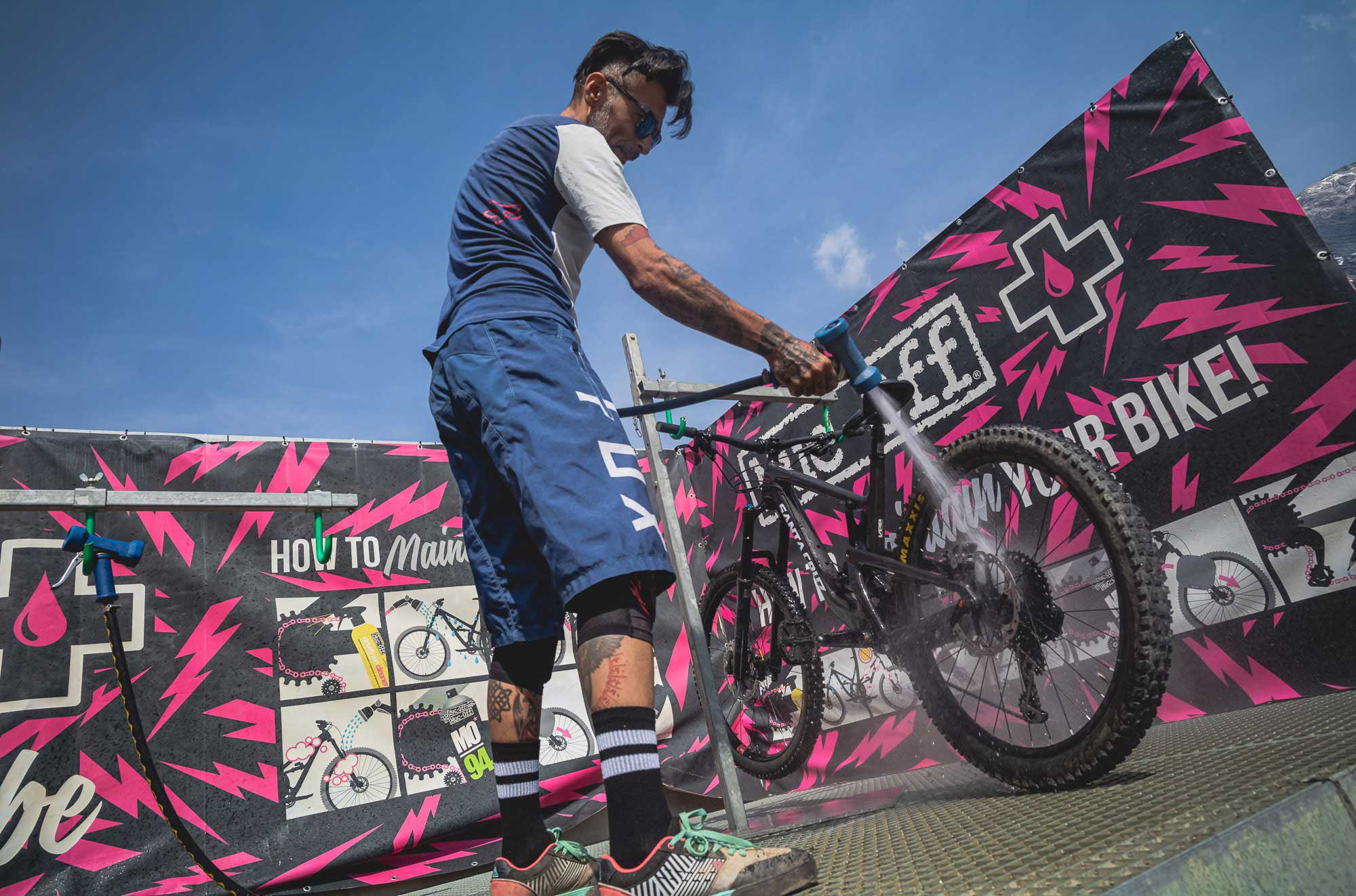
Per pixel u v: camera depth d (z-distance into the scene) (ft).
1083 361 8.52
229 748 9.57
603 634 3.38
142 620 9.63
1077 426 8.53
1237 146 7.53
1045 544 8.02
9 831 8.42
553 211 4.20
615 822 3.20
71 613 9.37
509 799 4.06
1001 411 9.20
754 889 2.96
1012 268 9.26
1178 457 7.75
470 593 11.53
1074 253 8.71
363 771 10.08
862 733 10.33
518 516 4.08
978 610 5.17
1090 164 8.64
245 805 9.41
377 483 11.50
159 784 4.27
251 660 10.04
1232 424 7.40
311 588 10.65
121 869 8.65
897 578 5.94
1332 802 2.75
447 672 10.98
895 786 7.08
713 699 6.68
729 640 11.71
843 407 10.95
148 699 9.39
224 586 10.19
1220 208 7.61
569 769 10.96
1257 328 7.29
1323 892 2.46
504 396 3.65
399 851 9.77
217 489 10.66
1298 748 3.91
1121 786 4.05
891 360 10.43
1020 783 4.78
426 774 10.34
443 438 4.26
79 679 9.20
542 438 3.50
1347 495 6.70
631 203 4.02
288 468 11.13
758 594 8.87
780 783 11.14
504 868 3.97
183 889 8.72
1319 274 6.97
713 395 5.89
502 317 3.82
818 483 6.98
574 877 4.01
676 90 4.73
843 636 6.73
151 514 10.04
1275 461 7.11
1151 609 4.14
